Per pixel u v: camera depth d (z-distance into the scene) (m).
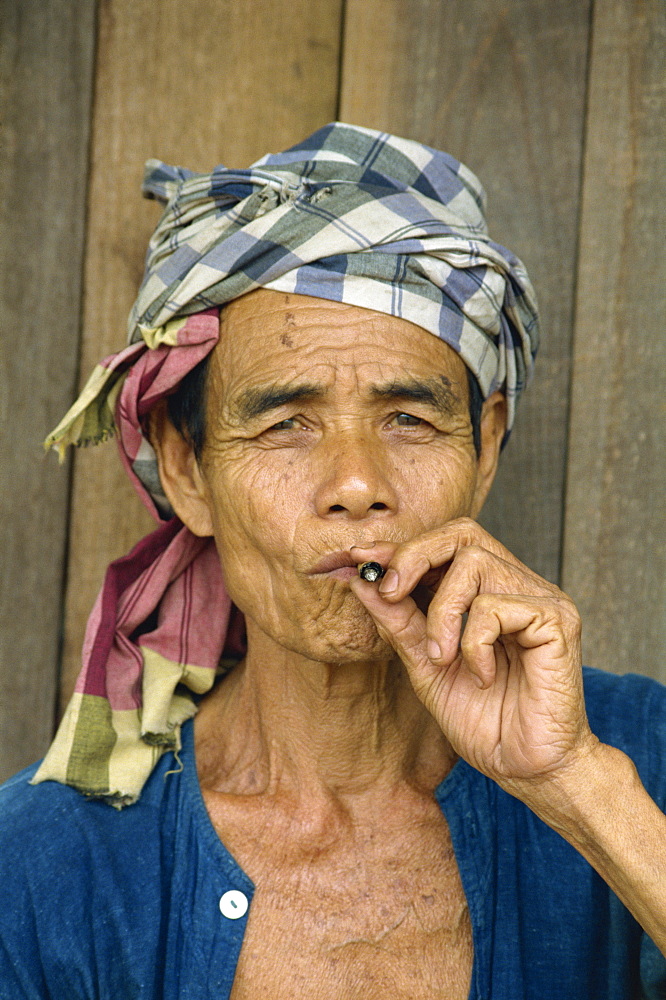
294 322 1.70
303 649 1.68
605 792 1.49
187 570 1.99
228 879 1.70
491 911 1.70
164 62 2.48
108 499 2.51
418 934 1.69
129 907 1.69
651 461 2.46
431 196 1.85
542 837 1.78
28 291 2.46
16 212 2.46
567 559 2.48
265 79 2.51
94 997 1.67
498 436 2.01
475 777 1.81
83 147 2.47
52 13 2.46
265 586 1.74
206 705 1.99
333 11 2.53
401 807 1.81
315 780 1.82
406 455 1.72
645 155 2.45
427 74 2.51
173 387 1.85
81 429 1.94
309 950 1.67
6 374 2.46
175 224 1.86
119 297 2.48
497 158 2.49
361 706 1.79
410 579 1.52
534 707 1.49
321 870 1.75
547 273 2.48
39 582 2.48
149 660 1.92
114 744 1.82
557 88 2.48
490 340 1.86
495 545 1.56
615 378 2.47
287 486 1.69
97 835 1.75
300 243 1.69
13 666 2.47
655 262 2.45
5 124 2.45
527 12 2.49
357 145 1.83
